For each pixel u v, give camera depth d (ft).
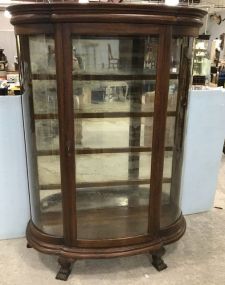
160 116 4.67
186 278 5.30
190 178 7.11
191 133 6.71
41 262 5.69
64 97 4.33
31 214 5.81
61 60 4.16
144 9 3.98
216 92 6.59
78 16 3.91
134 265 5.63
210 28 26.03
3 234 6.36
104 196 5.74
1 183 5.98
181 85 5.02
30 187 5.63
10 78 10.93
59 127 4.54
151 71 4.66
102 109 5.08
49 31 4.11
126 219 5.43
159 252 5.41
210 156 7.10
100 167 5.55
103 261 5.72
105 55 4.65
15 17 4.30
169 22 4.18
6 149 5.79
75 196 4.91
